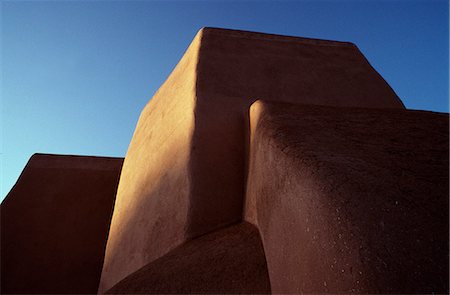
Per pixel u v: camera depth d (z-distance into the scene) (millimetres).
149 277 2295
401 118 2273
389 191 1144
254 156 2543
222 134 3359
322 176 1334
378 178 1243
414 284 905
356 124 2133
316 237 1245
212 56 4250
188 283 1984
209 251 2275
